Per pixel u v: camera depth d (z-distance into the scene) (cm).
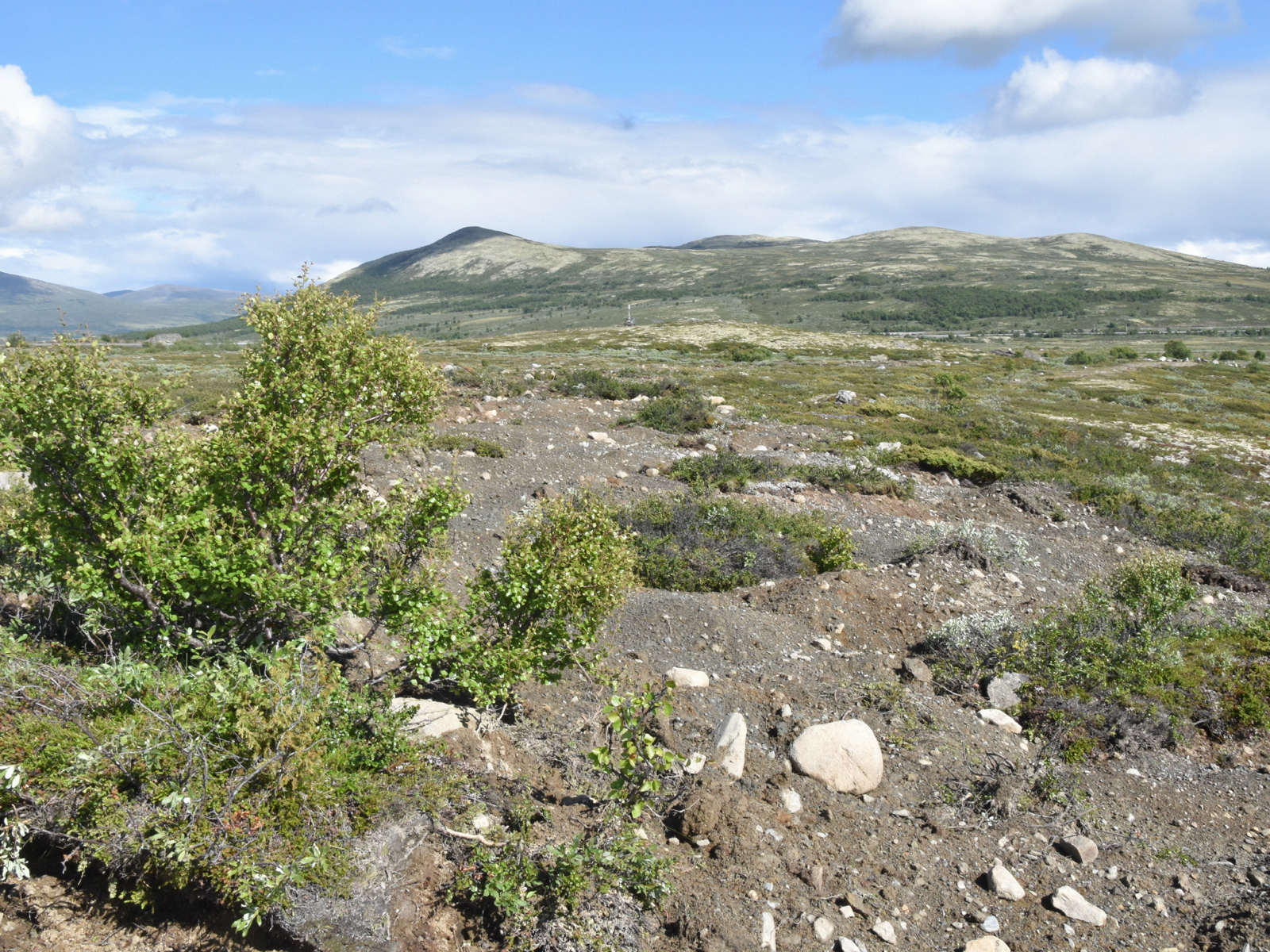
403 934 422
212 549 532
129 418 562
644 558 1146
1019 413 3462
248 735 432
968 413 3158
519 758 592
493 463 1642
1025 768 660
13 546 640
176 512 567
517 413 2342
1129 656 814
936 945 479
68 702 461
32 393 529
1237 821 604
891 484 1844
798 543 1305
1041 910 508
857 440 2378
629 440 2134
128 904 434
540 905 450
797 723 685
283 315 654
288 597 547
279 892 404
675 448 2075
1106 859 559
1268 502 2258
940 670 820
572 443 1962
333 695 518
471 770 541
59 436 534
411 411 710
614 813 514
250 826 412
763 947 456
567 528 694
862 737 635
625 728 530
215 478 603
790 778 615
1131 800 629
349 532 686
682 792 578
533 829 505
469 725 600
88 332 573
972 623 872
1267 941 465
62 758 427
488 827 491
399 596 601
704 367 5056
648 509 1345
